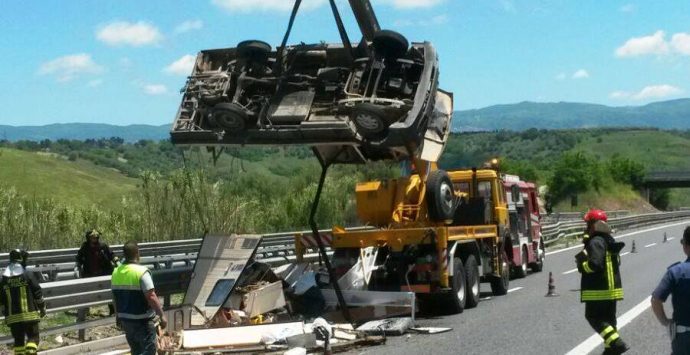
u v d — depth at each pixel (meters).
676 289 6.68
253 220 27.16
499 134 196.00
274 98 13.30
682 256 29.36
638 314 14.54
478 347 11.57
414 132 12.92
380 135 13.12
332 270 14.33
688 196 156.75
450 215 16.38
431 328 13.33
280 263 20.72
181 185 24.52
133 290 9.13
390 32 13.00
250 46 13.23
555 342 11.86
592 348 11.30
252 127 13.30
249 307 13.20
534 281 21.98
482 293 19.36
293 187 34.94
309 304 14.35
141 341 9.12
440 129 15.33
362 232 15.32
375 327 13.01
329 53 13.51
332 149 14.94
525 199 23.45
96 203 25.31
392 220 16.11
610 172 103.12
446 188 16.17
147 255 20.42
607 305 9.70
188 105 13.55
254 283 13.96
